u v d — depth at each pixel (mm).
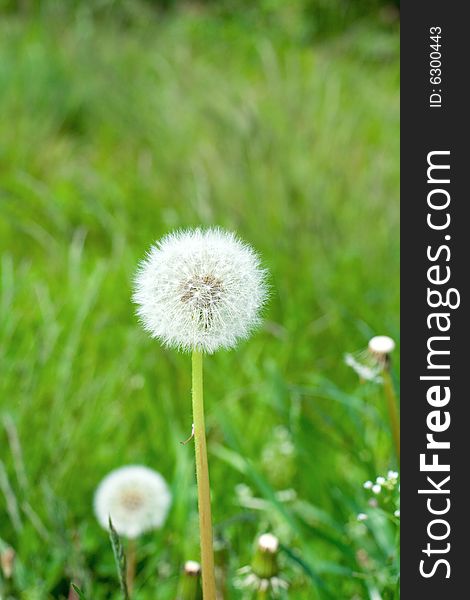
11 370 808
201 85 1679
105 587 682
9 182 1313
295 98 1561
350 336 983
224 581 615
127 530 635
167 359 872
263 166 1282
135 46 1938
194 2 2383
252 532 719
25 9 2004
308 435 754
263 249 1114
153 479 648
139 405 826
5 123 1497
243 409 863
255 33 2223
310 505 710
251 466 676
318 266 1100
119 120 1571
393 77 1968
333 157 1369
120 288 1021
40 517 705
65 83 1636
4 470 673
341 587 677
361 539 681
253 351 936
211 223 1134
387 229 1185
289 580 632
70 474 740
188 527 691
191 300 489
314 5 2312
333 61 1953
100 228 1237
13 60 1683
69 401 795
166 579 674
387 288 1080
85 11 2014
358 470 751
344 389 900
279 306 1039
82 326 925
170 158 1384
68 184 1333
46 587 654
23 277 962
